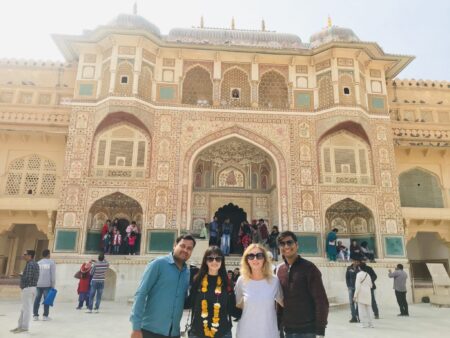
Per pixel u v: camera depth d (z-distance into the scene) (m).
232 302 2.59
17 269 13.30
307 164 11.91
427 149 13.64
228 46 12.55
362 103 12.45
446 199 13.52
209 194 12.95
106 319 6.26
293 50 12.72
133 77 11.89
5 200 11.91
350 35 13.28
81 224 10.77
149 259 10.27
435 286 10.86
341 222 12.47
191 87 13.09
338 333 5.29
